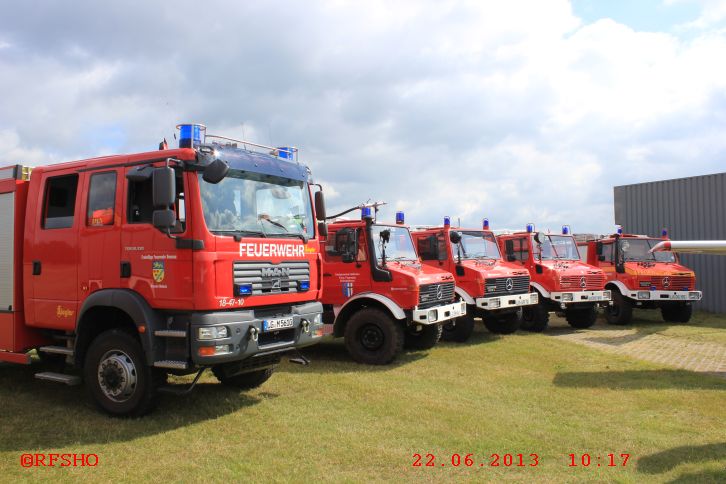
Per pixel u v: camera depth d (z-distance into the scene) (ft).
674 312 47.83
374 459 14.74
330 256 29.86
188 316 16.98
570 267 42.16
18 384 22.72
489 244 40.06
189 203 16.76
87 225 18.85
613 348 33.55
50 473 13.69
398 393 21.53
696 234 57.00
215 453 15.08
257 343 17.79
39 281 19.97
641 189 62.49
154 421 17.76
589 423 18.03
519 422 18.03
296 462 14.51
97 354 18.40
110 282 18.17
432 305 29.30
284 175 20.39
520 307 38.58
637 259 47.06
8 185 20.93
